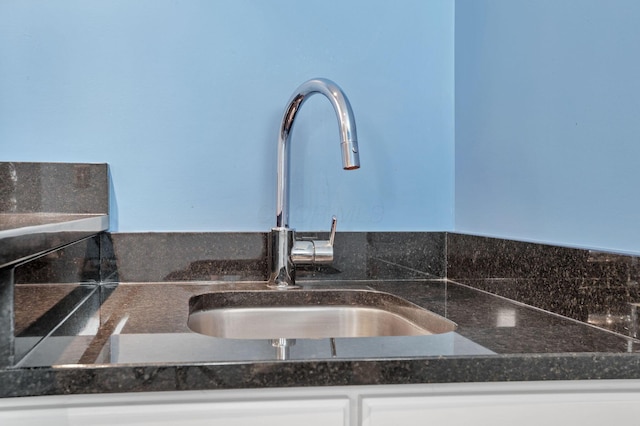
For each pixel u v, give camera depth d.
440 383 0.60
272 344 0.64
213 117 1.18
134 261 1.12
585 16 0.81
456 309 0.89
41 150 1.11
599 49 0.78
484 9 1.13
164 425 0.57
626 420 0.61
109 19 1.14
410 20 1.25
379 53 1.24
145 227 1.15
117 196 1.14
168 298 0.96
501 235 1.06
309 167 1.21
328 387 0.59
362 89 1.24
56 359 0.58
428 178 1.26
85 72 1.13
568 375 0.60
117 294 1.01
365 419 0.59
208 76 1.17
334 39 1.23
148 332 0.70
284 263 1.09
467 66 1.21
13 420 0.55
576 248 0.79
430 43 1.26
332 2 1.23
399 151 1.25
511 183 1.02
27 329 0.63
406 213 1.25
